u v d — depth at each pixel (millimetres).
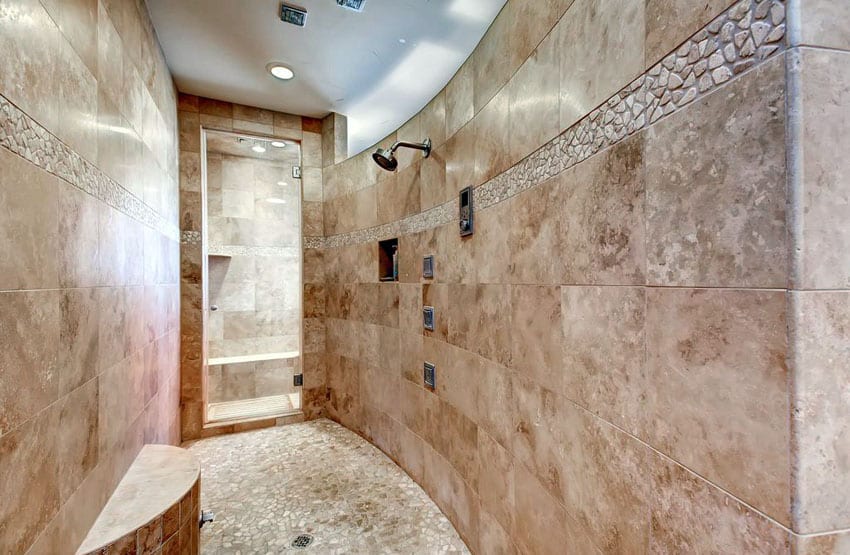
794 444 451
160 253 1821
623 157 736
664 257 636
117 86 1242
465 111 1527
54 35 841
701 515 565
